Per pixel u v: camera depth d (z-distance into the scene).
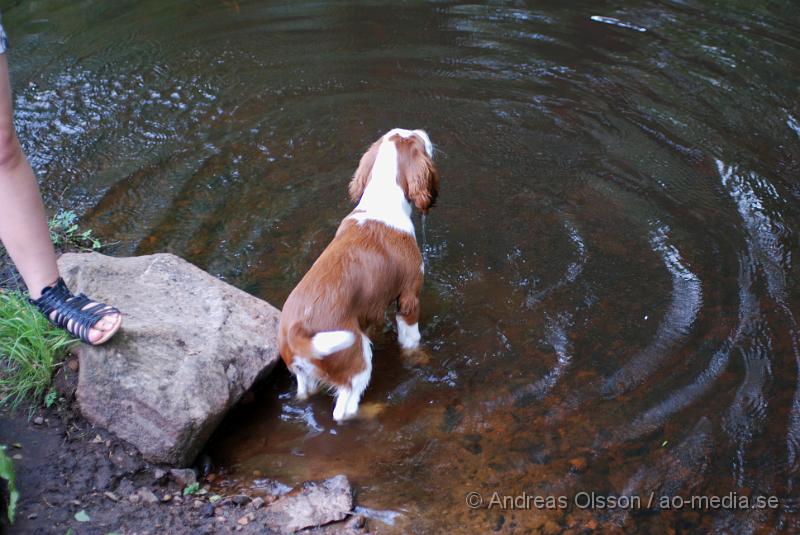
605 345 2.95
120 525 2.37
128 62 4.46
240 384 2.68
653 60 4.49
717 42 4.67
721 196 3.56
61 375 2.63
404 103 4.14
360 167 3.00
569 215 3.47
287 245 3.32
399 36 4.77
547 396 2.80
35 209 2.51
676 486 2.57
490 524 2.48
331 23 4.93
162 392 2.54
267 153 3.81
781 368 2.87
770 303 3.09
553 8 5.12
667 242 3.34
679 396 2.79
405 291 2.85
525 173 3.69
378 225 2.84
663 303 3.09
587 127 3.97
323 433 2.70
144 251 3.27
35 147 3.80
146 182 3.62
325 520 2.45
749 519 2.50
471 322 3.04
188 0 5.26
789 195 3.57
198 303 2.84
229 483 2.56
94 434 2.54
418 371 2.88
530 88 4.25
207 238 3.35
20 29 4.81
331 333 2.61
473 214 3.47
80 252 3.16
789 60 4.48
